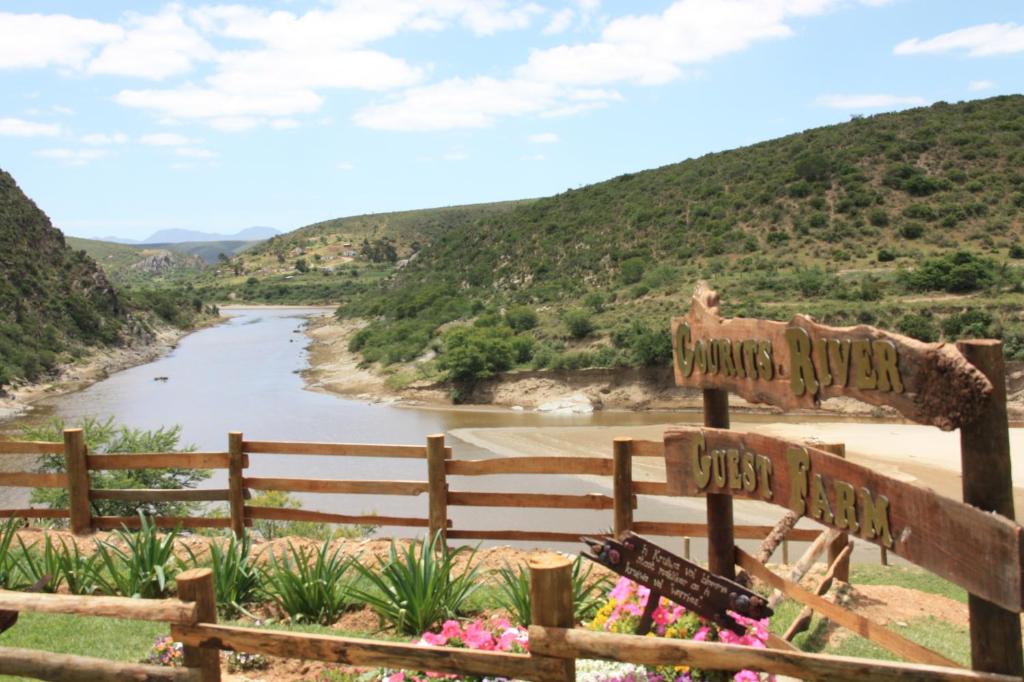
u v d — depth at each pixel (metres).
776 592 7.70
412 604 6.64
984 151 79.94
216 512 15.34
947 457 30.78
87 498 9.41
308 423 45.50
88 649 6.30
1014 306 50.41
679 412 49.22
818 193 79.50
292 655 4.35
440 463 8.35
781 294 60.91
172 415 48.12
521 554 8.62
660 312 60.84
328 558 8.41
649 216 86.75
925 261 60.44
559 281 80.44
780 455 4.72
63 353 72.25
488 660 4.19
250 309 165.38
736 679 4.80
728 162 96.62
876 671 3.76
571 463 8.06
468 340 55.25
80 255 92.88
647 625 5.14
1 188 91.69
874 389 4.11
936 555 3.78
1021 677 3.64
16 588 7.41
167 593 7.32
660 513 23.41
